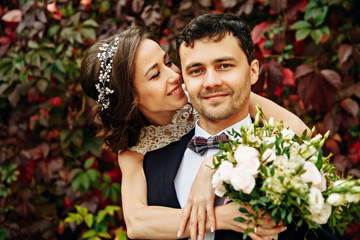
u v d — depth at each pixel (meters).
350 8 2.32
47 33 2.75
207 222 1.32
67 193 2.78
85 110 2.72
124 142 1.73
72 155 2.83
